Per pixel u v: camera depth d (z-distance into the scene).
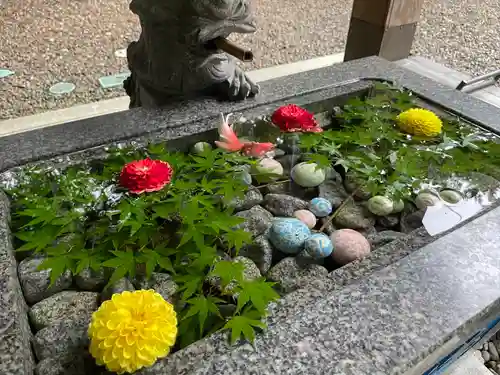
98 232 0.99
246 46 3.06
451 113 1.48
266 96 1.46
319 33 3.38
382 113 1.48
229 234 1.00
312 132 1.36
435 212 1.10
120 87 2.48
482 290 0.84
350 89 1.56
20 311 0.77
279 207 1.15
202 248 0.96
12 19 3.20
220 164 1.19
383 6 2.43
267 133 1.37
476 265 0.90
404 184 1.21
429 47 3.21
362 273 0.90
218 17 1.17
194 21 1.18
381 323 0.77
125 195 1.08
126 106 2.32
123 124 1.27
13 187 1.06
